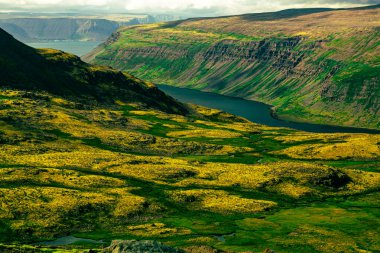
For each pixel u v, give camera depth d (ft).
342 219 479.41
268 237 411.54
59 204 450.71
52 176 538.06
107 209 465.06
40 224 408.46
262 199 549.95
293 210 511.81
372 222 470.80
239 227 439.63
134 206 477.36
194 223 446.19
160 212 478.18
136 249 256.93
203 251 342.03
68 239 388.98
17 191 466.29
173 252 264.93
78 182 530.68
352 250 383.24
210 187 579.48
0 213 414.21
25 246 310.24
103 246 363.97
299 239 407.85
